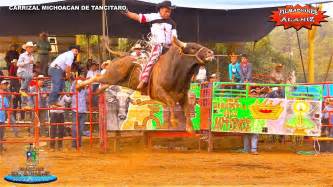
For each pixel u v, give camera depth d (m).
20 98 20.98
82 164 13.52
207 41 24.67
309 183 10.96
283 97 17.81
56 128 16.91
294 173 12.50
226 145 18.78
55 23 21.58
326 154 16.67
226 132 17.22
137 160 14.46
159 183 10.70
